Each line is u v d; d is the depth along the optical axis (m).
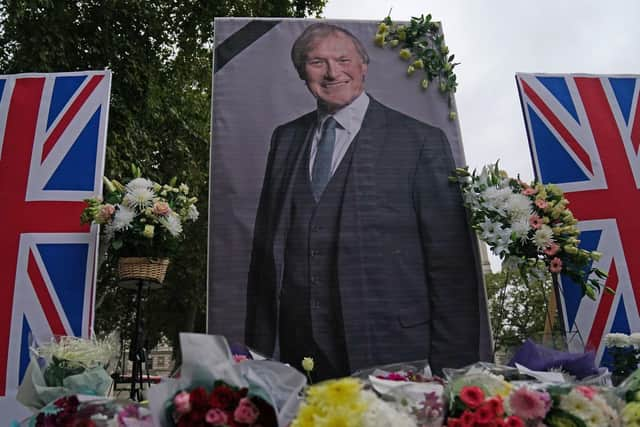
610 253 4.88
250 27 5.05
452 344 4.45
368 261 4.57
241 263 4.53
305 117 4.89
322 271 4.54
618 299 4.74
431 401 2.16
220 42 5.00
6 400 4.21
